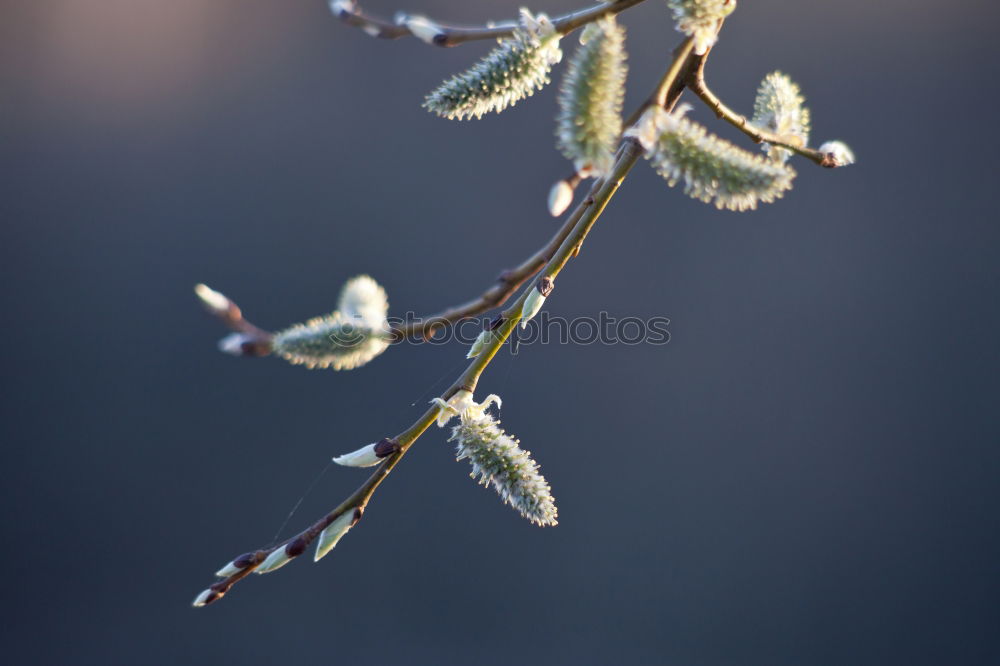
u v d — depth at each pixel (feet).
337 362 2.92
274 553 2.90
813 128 8.50
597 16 2.88
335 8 2.99
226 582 2.90
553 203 2.77
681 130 2.79
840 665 8.32
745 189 2.78
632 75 8.16
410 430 2.91
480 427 2.91
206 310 2.91
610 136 2.76
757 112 2.97
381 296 2.93
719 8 2.82
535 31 2.89
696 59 2.85
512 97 2.89
